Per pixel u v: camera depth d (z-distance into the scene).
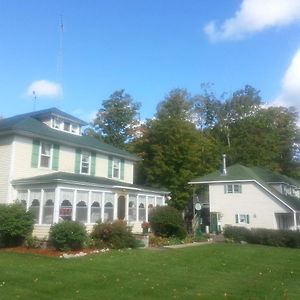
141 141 46.94
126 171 35.09
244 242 29.27
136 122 57.81
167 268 15.54
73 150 29.41
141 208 30.20
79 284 11.95
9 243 21.88
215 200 40.72
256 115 61.34
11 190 24.39
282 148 61.03
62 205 22.94
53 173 26.95
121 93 57.72
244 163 56.12
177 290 11.52
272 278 14.20
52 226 20.89
